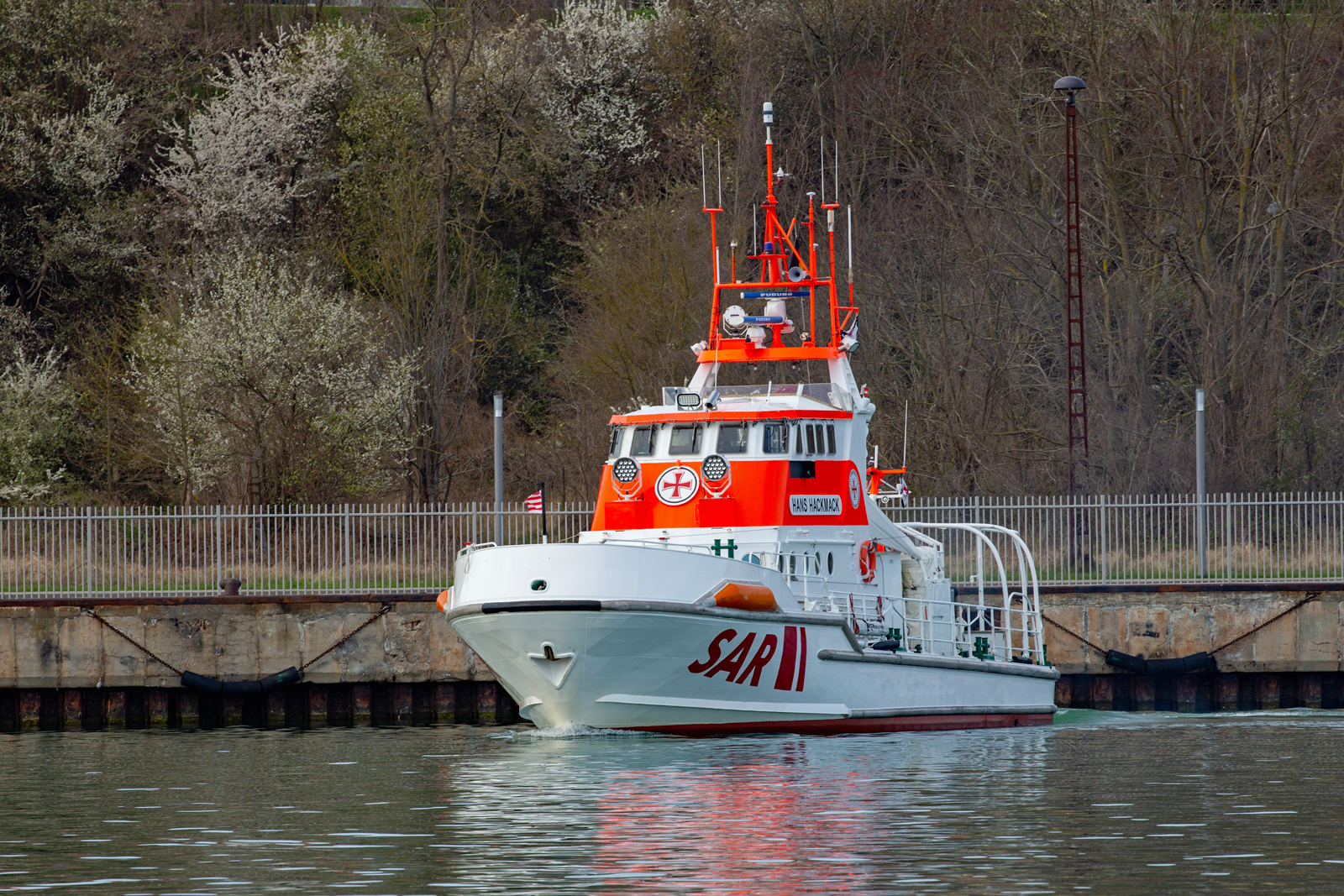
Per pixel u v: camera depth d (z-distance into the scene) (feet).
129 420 500.33
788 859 156.46
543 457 524.93
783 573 247.29
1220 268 516.73
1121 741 254.06
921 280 550.36
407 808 191.21
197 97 626.64
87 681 310.86
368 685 321.11
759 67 607.37
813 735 243.81
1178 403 533.96
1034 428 513.45
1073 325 534.37
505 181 636.07
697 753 225.97
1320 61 544.62
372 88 618.44
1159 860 156.46
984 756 230.89
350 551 341.21
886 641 253.85
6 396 495.82
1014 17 587.68
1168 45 513.45
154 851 166.71
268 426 465.06
